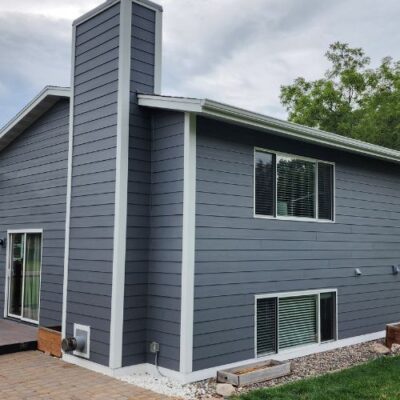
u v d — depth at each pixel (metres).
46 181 8.52
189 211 5.90
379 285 8.95
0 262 9.59
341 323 8.09
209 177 6.18
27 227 8.91
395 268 9.30
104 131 6.45
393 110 20.69
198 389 5.48
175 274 5.95
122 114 6.20
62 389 5.32
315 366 6.74
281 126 6.73
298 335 7.36
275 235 7.04
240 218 6.55
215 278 6.16
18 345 7.12
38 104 8.31
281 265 7.09
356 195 8.58
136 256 6.20
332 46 23.72
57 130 8.34
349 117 22.17
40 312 8.30
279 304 7.09
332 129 22.12
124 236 6.10
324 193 7.98
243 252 6.55
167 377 5.89
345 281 8.21
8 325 8.59
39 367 6.27
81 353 6.37
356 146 8.09
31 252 8.80
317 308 7.68
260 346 6.73
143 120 6.40
